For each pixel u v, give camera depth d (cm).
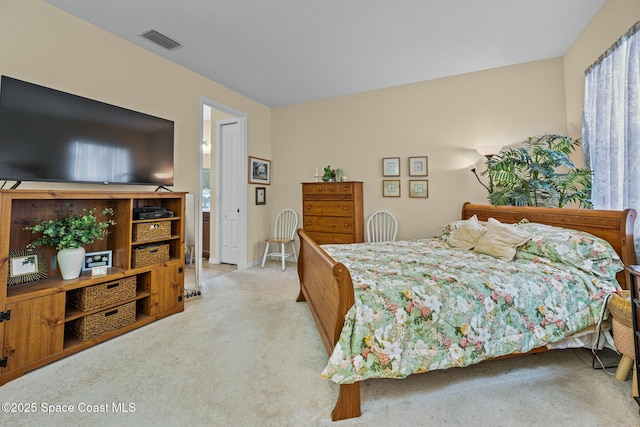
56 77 220
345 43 280
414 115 383
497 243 218
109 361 182
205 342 207
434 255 226
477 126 349
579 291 165
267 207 479
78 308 205
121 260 233
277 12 232
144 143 261
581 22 252
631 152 195
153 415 136
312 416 136
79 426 128
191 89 337
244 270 416
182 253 268
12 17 198
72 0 213
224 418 134
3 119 179
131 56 273
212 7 225
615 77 217
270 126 485
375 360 132
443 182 369
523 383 159
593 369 170
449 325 143
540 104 321
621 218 176
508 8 232
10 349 162
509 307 153
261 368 175
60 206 220
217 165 455
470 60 319
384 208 402
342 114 428
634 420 131
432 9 231
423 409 140
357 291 144
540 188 270
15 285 185
